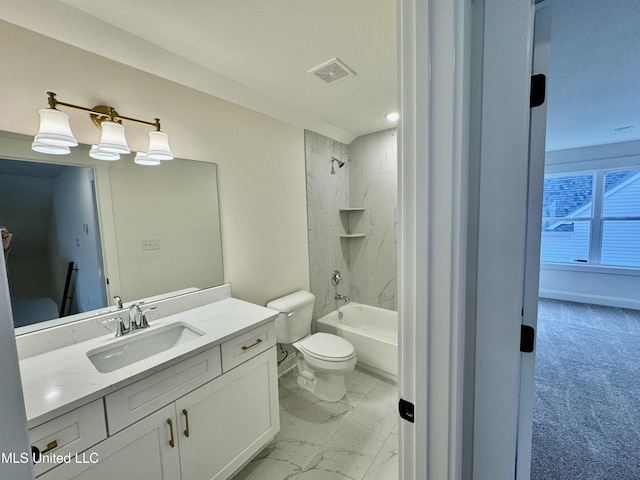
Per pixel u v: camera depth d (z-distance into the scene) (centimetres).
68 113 127
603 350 265
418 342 65
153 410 108
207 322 150
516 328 65
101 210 141
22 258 119
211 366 128
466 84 60
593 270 389
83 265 136
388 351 229
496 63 62
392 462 156
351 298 323
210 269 187
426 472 67
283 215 239
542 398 199
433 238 61
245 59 153
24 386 95
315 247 274
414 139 61
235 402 140
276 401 164
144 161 152
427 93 58
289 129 240
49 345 122
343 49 145
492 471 71
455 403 63
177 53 147
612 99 225
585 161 379
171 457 115
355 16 121
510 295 65
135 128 150
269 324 159
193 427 122
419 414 66
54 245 127
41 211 123
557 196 411
